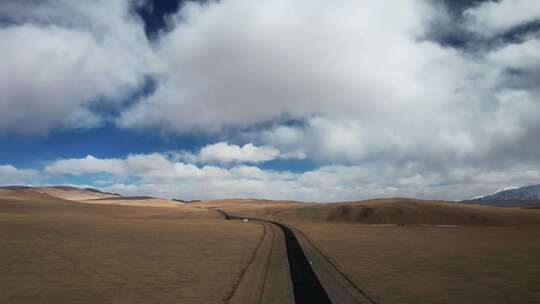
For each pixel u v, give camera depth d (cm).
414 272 3416
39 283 2567
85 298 2217
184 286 2602
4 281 2597
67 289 2425
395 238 7650
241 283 2714
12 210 16075
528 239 7844
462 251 5344
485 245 6356
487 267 3825
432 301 2347
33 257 3694
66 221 9725
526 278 3212
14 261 3428
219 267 3459
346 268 3559
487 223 15912
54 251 4175
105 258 3834
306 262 3753
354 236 7900
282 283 2672
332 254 4659
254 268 3425
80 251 4281
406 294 2509
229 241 6047
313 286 2566
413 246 5947
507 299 2448
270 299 2247
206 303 2147
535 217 16812
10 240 5031
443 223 16112
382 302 2264
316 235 7906
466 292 2620
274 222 13925
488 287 2803
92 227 8081
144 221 11600
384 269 3556
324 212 18338
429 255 4766
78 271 3058
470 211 17425
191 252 4547
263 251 4756
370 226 13125
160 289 2495
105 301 2169
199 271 3225
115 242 5384
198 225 10494
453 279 3105
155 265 3500
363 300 2269
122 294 2341
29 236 5647
